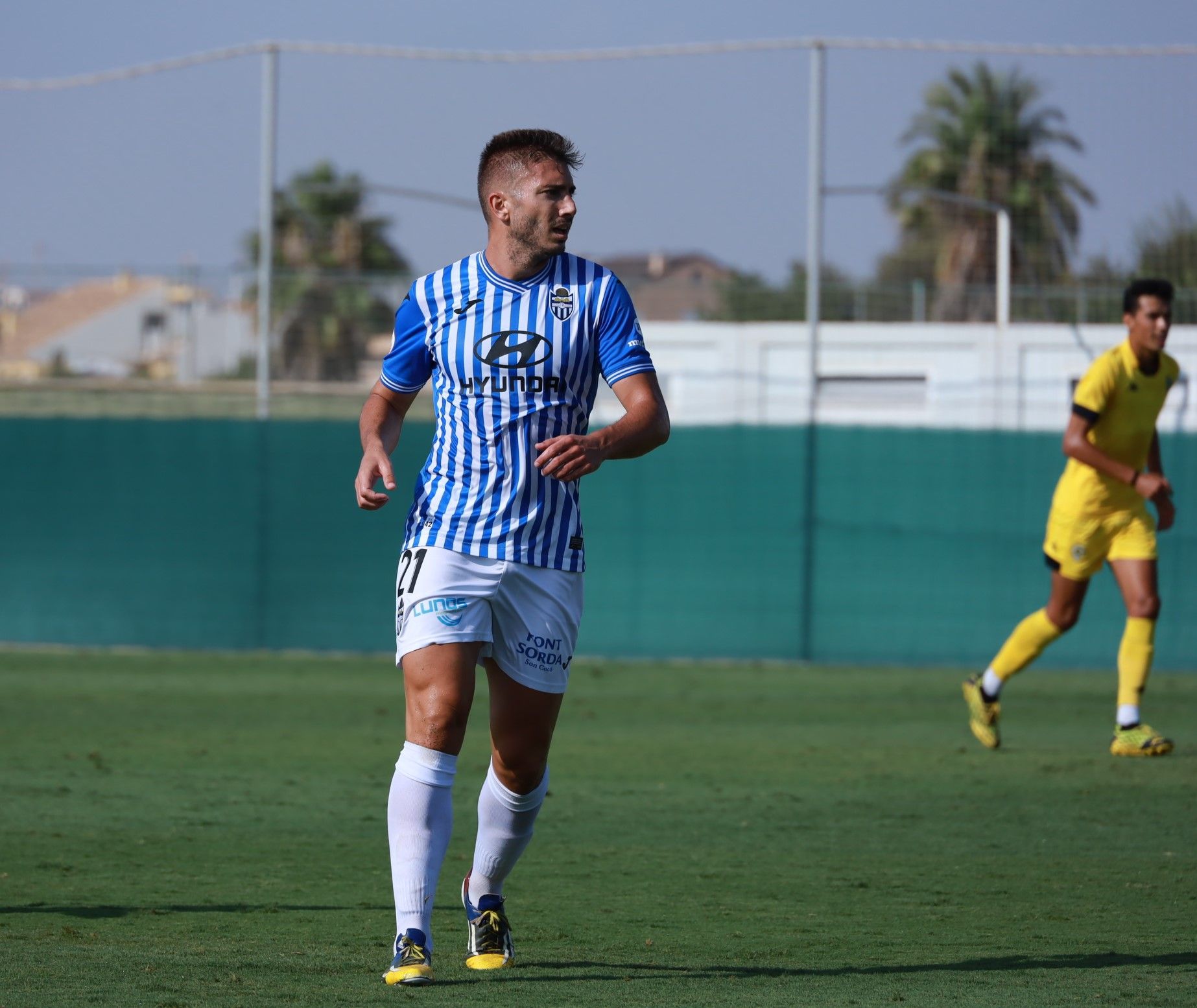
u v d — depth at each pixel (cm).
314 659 4744
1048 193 4853
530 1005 1190
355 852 1986
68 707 3616
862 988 1277
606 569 4809
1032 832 2164
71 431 4966
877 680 4344
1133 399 2947
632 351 1382
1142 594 2952
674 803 2409
